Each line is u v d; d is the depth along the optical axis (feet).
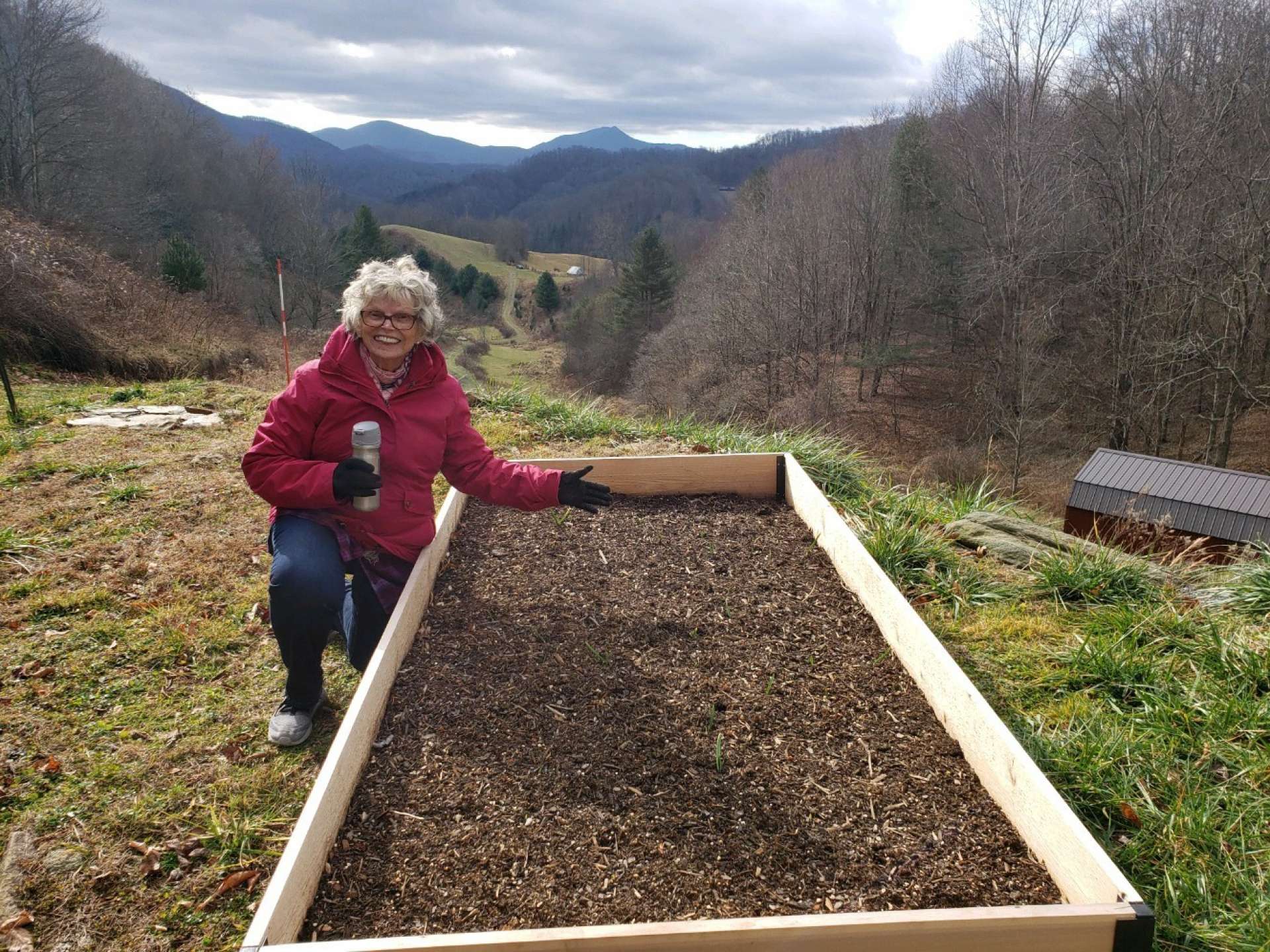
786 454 15.28
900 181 117.08
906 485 20.08
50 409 23.39
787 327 114.21
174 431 21.57
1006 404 90.68
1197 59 74.02
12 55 110.42
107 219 120.47
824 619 11.02
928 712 9.06
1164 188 76.43
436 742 8.41
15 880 7.62
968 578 13.69
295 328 136.77
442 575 11.94
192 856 7.96
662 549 13.03
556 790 7.80
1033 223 85.35
